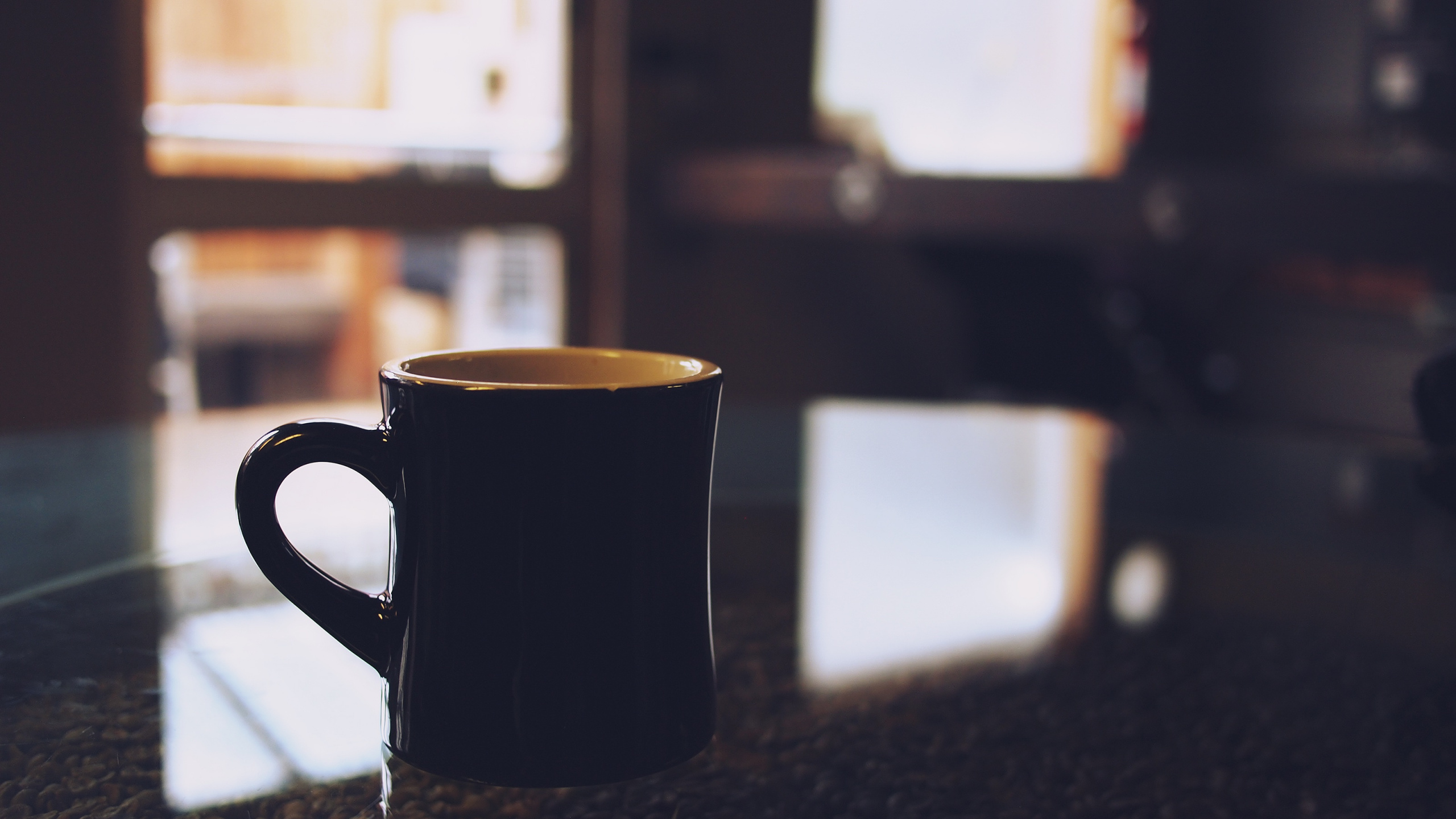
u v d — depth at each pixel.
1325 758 0.56
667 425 0.53
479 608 0.52
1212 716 0.59
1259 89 5.20
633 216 3.96
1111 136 5.04
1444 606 0.69
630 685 0.53
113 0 2.89
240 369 3.38
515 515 0.52
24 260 2.85
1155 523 0.82
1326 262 4.04
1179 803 0.53
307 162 3.36
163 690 0.58
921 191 3.03
